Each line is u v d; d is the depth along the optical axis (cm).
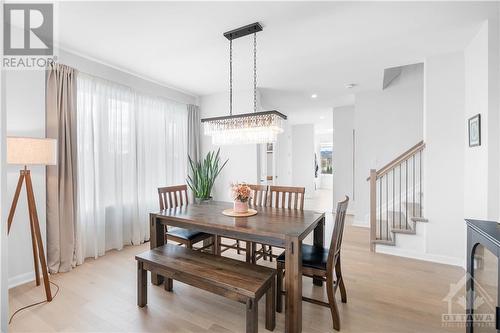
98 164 325
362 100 481
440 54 308
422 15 225
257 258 294
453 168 303
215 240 296
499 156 235
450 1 205
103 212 329
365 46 286
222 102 476
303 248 233
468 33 258
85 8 213
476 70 264
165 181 421
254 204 317
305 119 758
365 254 337
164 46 285
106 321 196
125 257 325
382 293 237
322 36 262
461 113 299
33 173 259
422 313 206
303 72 369
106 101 335
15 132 245
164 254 224
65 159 285
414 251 324
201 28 246
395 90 459
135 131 374
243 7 212
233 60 323
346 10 217
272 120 245
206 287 183
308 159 842
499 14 223
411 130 450
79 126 306
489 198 239
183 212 266
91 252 320
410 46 287
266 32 254
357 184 494
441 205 310
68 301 223
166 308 214
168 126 432
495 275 140
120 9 215
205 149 497
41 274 265
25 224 254
